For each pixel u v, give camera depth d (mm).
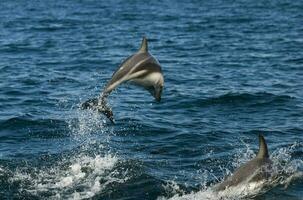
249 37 48562
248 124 22625
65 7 81125
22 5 83875
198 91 27844
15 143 20672
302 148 19688
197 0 89750
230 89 28141
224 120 23219
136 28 56250
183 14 69625
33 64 36312
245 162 17391
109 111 14523
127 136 21312
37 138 21188
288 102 25672
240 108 24922
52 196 16391
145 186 16859
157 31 53812
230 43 45281
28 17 66938
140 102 26047
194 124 22609
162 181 17125
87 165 18469
